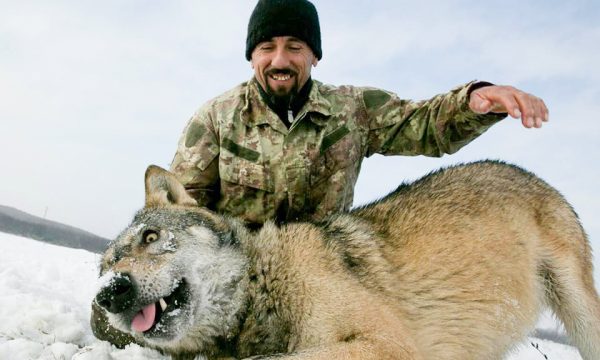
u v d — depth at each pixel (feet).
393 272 3.02
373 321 2.60
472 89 3.42
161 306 2.85
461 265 3.20
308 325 2.71
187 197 3.33
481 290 3.22
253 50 4.11
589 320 3.69
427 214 3.32
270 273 2.90
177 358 3.13
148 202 3.39
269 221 3.25
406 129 3.99
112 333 3.59
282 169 3.79
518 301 3.43
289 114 3.94
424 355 2.97
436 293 3.10
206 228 3.09
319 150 3.84
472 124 3.59
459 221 3.34
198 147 3.91
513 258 3.43
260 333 2.88
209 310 2.91
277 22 3.86
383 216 3.35
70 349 3.44
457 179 3.68
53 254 9.26
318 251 2.88
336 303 2.67
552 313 3.91
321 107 3.91
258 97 3.97
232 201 3.86
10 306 3.93
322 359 2.42
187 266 2.91
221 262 2.97
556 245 3.75
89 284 6.29
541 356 5.54
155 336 2.77
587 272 3.92
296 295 2.78
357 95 4.19
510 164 4.10
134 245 2.96
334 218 3.24
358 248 3.00
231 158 3.84
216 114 3.98
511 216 3.55
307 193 3.84
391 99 4.16
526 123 2.84
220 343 2.97
